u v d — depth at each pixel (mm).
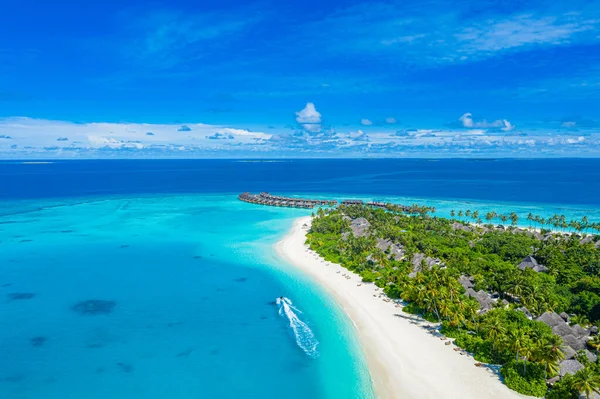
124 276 99000
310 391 53844
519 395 50719
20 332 69625
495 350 58281
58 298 84812
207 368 59125
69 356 62062
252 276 98312
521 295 74125
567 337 61719
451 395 51438
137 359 61500
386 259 99750
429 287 70750
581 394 47281
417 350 61969
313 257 112938
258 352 63344
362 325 70875
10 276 98688
